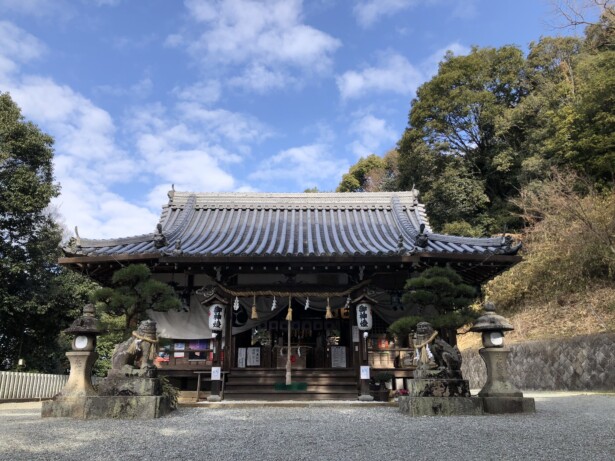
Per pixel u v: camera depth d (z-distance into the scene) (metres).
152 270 13.49
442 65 34.50
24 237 20.05
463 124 32.72
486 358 8.88
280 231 15.40
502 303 23.31
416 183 33.59
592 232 18.77
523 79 33.94
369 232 15.33
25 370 20.52
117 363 8.49
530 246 23.05
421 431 6.18
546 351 16.73
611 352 14.07
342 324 15.13
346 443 5.32
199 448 5.05
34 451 4.93
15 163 20.02
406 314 13.51
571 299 19.50
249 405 10.52
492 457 4.52
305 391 12.10
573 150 24.53
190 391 13.05
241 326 13.55
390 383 12.69
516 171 31.16
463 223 29.03
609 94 22.61
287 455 4.65
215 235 14.96
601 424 6.66
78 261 12.38
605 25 23.55
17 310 19.08
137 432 6.25
